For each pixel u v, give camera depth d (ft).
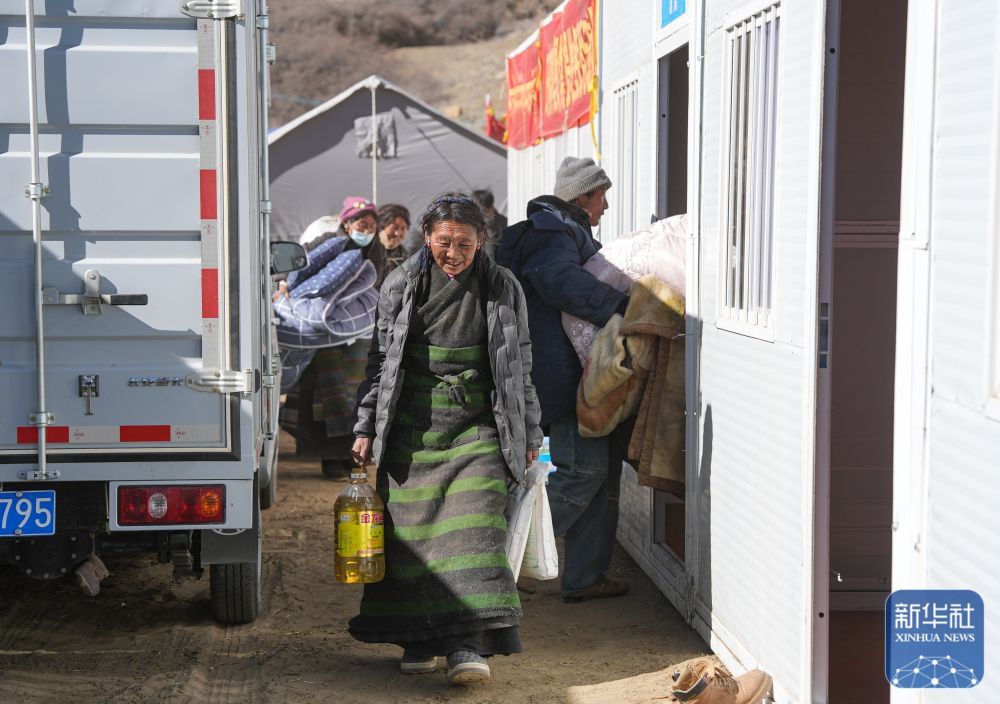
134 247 14.99
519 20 158.61
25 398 14.93
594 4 27.94
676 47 19.92
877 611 18.69
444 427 15.47
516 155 46.37
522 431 15.56
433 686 15.56
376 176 61.05
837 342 20.59
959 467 9.89
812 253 12.87
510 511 16.14
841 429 20.56
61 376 14.97
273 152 59.88
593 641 17.72
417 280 15.43
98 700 14.83
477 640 15.15
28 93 14.57
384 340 15.65
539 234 19.71
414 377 15.56
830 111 12.73
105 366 15.05
